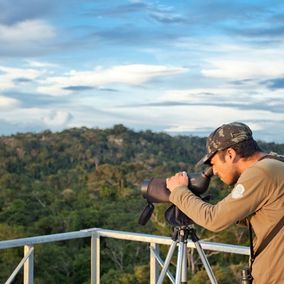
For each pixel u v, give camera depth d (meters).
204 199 2.06
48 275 23.69
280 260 1.77
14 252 20.52
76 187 47.91
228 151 1.85
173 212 2.19
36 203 39.62
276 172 1.77
